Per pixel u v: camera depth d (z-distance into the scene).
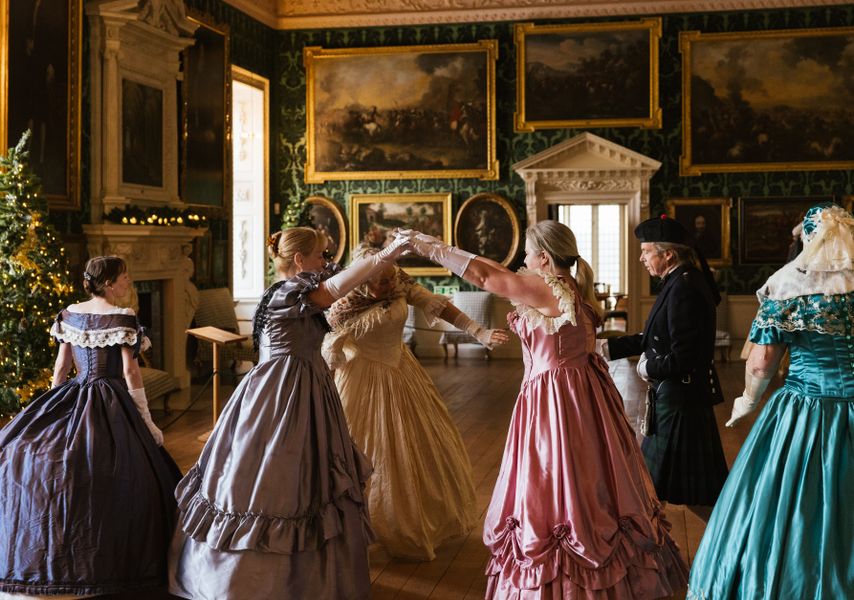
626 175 14.57
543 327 3.65
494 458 7.38
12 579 4.07
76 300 7.75
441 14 15.07
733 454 7.42
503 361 14.70
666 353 4.55
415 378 4.96
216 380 8.27
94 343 4.34
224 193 13.32
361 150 15.30
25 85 8.83
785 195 14.56
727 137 14.62
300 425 3.82
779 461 3.24
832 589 3.03
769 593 3.11
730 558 3.25
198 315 12.04
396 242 3.84
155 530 4.16
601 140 14.40
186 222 11.77
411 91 15.15
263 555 3.70
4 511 4.13
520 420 3.70
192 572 3.84
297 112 15.48
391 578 4.49
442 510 4.82
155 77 10.88
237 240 15.36
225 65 13.25
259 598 3.67
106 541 4.07
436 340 15.42
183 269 11.19
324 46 15.41
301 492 3.76
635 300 14.75
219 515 3.76
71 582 4.04
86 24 9.85
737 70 14.54
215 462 3.85
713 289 4.72
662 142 14.76
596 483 3.52
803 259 3.37
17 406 7.15
